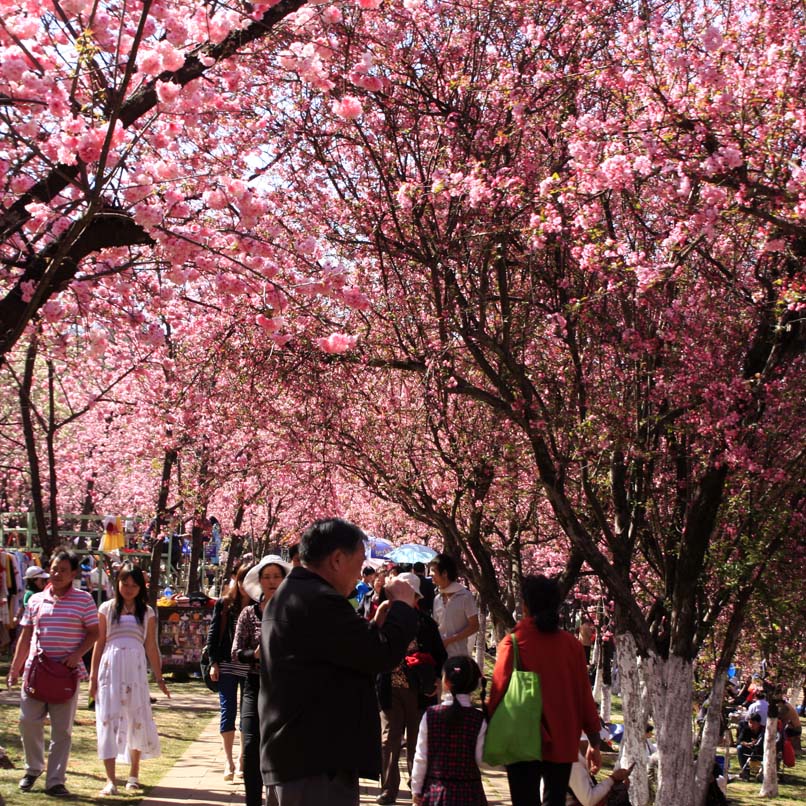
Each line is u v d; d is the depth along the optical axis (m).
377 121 13.05
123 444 29.22
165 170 7.53
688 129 9.53
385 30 12.22
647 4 11.77
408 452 14.82
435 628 10.63
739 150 9.41
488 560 17.36
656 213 12.55
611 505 14.60
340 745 4.60
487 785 12.32
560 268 12.66
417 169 13.02
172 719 16.64
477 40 12.73
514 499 16.33
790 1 10.79
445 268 12.27
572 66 12.41
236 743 14.24
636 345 12.18
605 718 24.17
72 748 12.66
